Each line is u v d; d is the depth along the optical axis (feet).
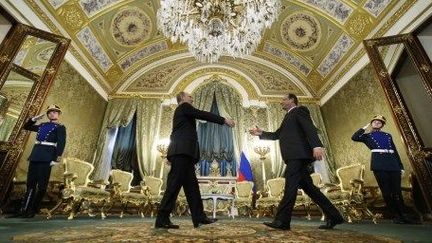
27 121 14.38
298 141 9.27
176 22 20.48
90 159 26.86
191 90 31.32
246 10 19.66
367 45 17.25
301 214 23.53
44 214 17.17
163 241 5.99
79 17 22.53
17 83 15.70
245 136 29.35
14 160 14.14
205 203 25.38
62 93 22.33
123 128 29.63
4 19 16.98
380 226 11.65
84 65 25.40
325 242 6.14
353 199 15.21
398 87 16.22
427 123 15.64
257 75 32.58
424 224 12.91
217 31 19.02
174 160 8.82
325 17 25.12
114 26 26.35
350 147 25.29
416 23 17.26
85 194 14.62
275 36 30.27
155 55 32.53
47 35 16.89
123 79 31.37
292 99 10.51
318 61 29.43
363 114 23.48
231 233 7.55
